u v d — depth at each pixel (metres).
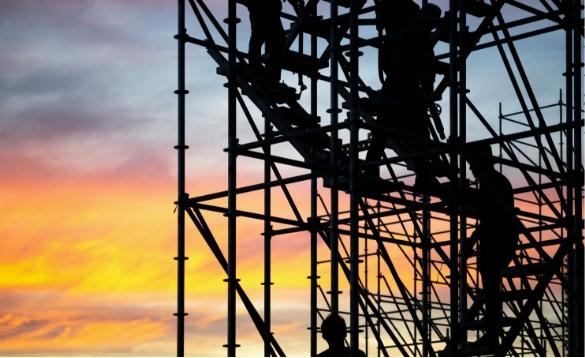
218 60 21.30
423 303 24.00
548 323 23.53
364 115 21.95
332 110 20.19
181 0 21.34
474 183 22.09
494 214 19.34
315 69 22.02
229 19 20.53
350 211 18.38
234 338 19.62
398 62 20.52
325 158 20.44
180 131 21.16
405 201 20.19
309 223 22.86
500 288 20.05
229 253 19.84
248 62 21.53
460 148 19.00
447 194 20.36
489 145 19.39
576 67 20.73
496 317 19.17
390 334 22.42
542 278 19.50
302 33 22.03
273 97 21.28
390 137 20.72
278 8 21.39
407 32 19.83
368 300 22.62
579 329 19.92
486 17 21.33
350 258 18.25
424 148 20.67
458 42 20.73
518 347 23.44
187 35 21.34
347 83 22.81
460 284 20.20
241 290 20.45
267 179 22.69
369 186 20.06
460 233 21.67
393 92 20.58
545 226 20.61
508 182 19.48
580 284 20.00
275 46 21.28
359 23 22.58
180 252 20.98
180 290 20.91
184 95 21.22
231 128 20.09
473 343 19.16
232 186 19.91
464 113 19.22
